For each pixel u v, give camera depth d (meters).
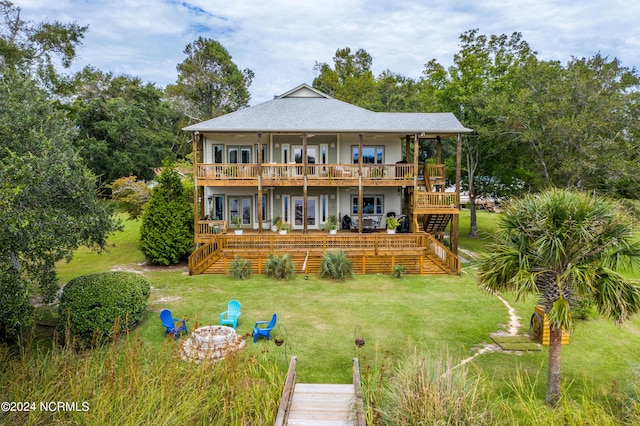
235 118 21.19
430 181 21.17
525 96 21.39
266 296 14.38
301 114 21.98
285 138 22.77
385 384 7.77
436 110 30.78
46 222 8.37
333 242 18.56
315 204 23.14
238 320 11.99
